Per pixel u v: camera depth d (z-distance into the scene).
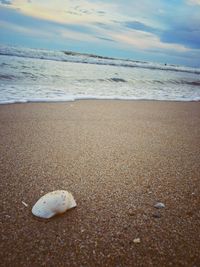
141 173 2.88
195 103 8.84
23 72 11.88
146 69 27.33
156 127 5.02
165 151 3.67
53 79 11.34
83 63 23.50
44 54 24.75
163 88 12.96
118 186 2.54
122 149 3.62
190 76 25.23
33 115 5.15
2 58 16.64
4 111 5.25
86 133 4.27
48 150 3.39
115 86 11.73
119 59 37.59
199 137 4.54
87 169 2.89
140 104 7.56
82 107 6.36
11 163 2.90
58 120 4.96
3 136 3.77
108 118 5.45
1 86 8.37
